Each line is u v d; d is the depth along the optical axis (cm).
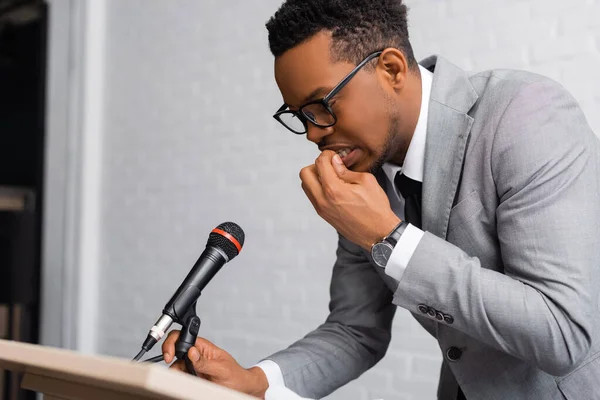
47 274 359
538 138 100
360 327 136
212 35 321
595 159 104
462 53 245
